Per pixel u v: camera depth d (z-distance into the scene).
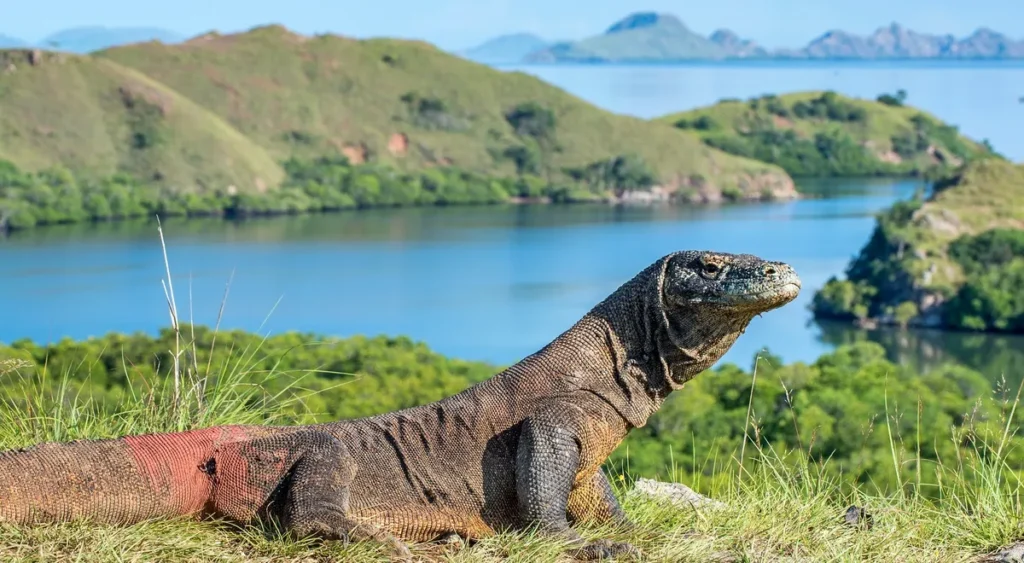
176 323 8.38
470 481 6.38
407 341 58.38
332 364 42.50
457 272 185.88
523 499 6.26
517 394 6.46
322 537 5.88
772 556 6.23
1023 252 156.12
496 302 157.25
